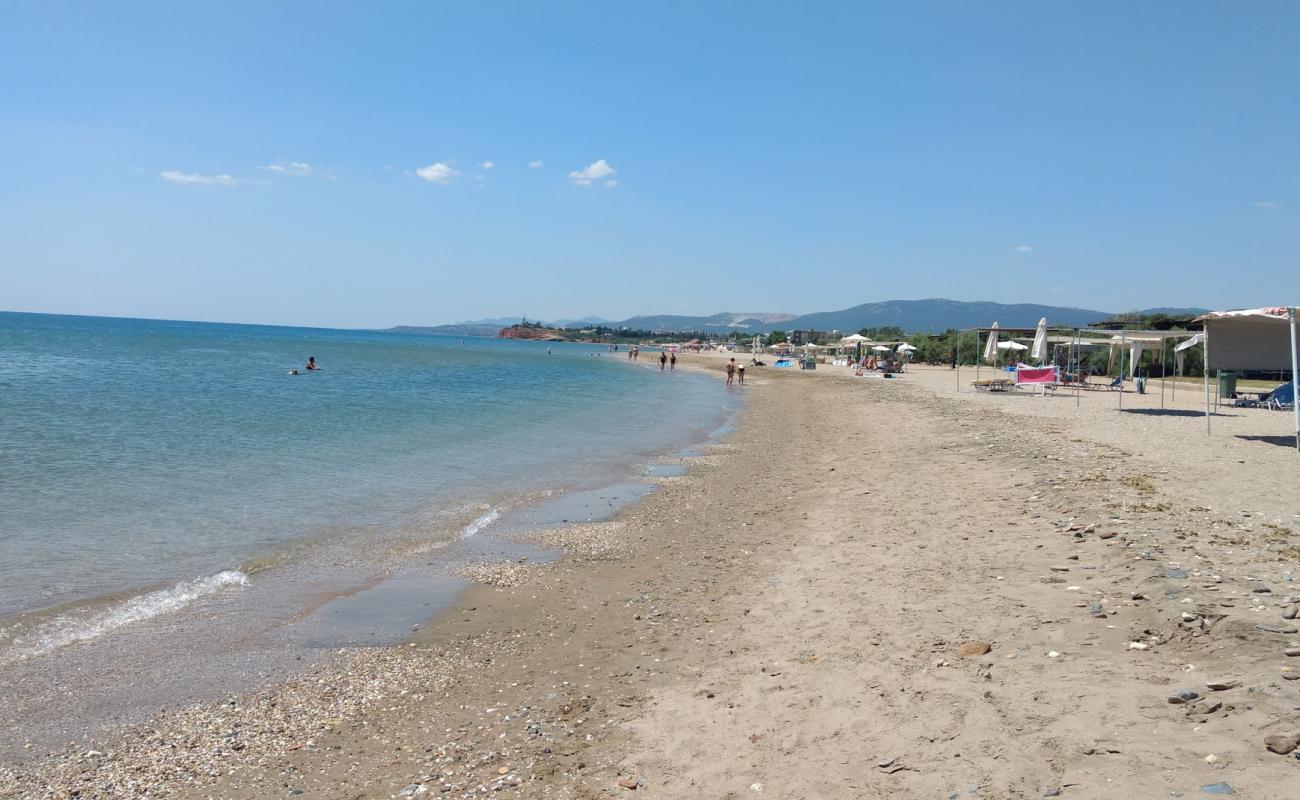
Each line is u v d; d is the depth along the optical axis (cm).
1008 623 621
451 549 1054
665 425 2691
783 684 565
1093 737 423
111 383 3428
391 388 3834
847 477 1505
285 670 659
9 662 664
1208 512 918
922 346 8362
